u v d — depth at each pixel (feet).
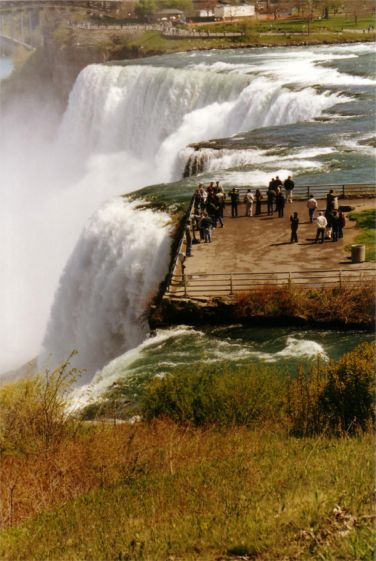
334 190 164.45
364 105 247.50
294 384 88.12
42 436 80.84
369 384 82.17
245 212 157.89
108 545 55.21
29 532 61.93
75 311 179.01
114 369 111.65
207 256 134.62
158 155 295.28
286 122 258.16
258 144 212.64
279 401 86.84
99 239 171.73
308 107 253.65
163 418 86.89
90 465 75.15
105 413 95.35
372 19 530.68
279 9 590.55
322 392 84.23
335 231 138.21
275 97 269.64
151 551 52.49
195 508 59.88
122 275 160.76
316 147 204.54
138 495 66.59
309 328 115.34
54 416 83.61
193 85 313.32
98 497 67.56
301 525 51.62
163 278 147.95
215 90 303.68
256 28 511.40
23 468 75.41
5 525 64.80
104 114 354.74
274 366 103.24
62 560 55.42
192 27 538.06
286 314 116.16
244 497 59.31
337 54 387.55
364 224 146.30
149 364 108.47
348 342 110.01
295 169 183.93
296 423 82.94
